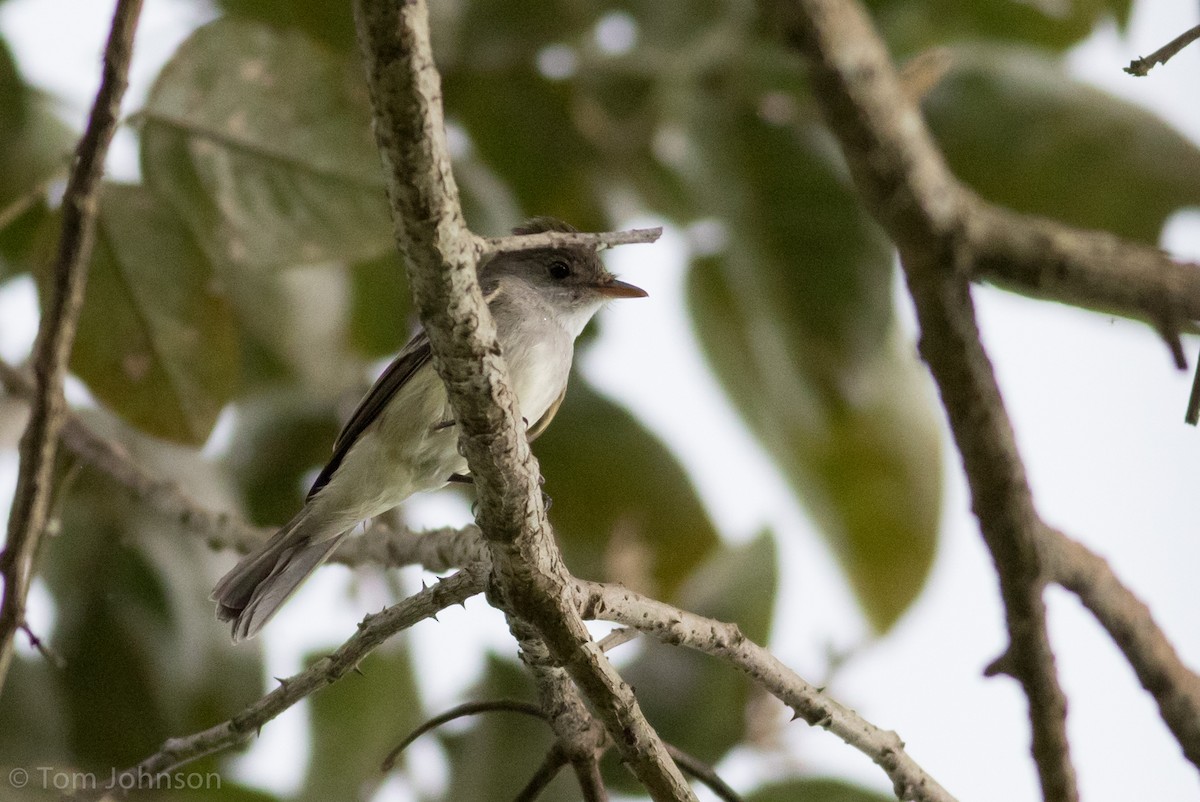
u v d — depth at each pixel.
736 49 10.20
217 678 10.18
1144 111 9.75
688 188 10.81
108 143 7.27
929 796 7.02
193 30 8.53
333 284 11.00
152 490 9.50
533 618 6.12
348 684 10.02
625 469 10.73
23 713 9.76
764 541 9.46
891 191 4.12
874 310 10.14
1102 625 7.58
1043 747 5.99
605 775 9.34
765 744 9.02
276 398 11.12
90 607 10.03
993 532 5.17
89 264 8.88
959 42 10.31
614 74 10.48
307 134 8.76
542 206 10.91
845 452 10.95
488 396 5.59
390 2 4.56
